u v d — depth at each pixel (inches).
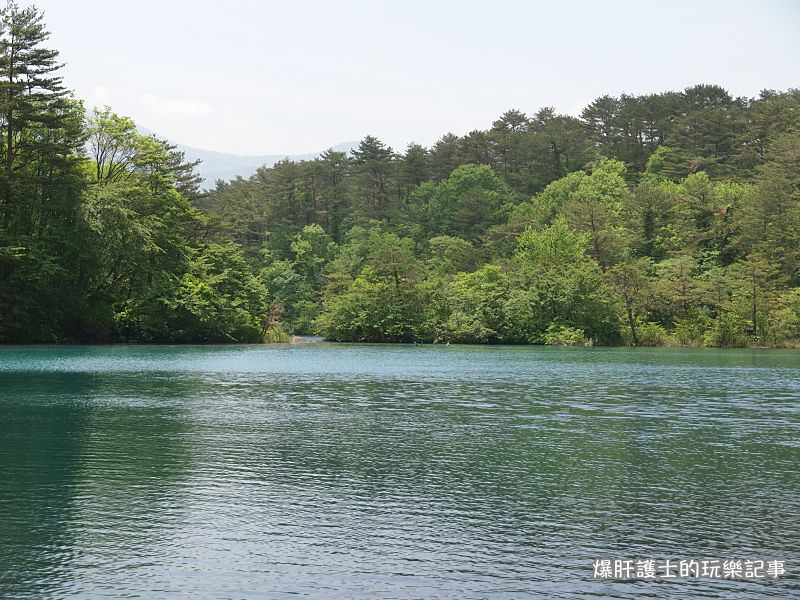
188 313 2778.1
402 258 3312.0
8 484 529.3
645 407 962.7
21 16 2434.8
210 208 6427.2
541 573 367.6
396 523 443.2
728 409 944.9
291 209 6082.7
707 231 3668.8
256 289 3250.5
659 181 5305.1
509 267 3784.5
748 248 3535.9
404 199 6122.1
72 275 2532.0
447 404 986.1
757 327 2997.0
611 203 4638.3
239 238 5861.2
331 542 409.7
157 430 756.0
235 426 786.2
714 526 438.6
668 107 6072.8
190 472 569.6
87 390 1120.2
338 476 559.2
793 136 4160.9
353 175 6186.0
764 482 544.4
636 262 3538.4
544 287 3147.1
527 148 5944.9
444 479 550.6
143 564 377.1
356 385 1242.0
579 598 339.9
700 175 4601.4
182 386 1195.3
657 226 4065.0
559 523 443.8
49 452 641.6
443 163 6378.0
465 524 440.8
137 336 2758.4
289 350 2475.4
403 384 1264.8
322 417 857.5
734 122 5275.6
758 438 727.1
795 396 1096.8
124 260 2618.1
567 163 5797.2
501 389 1186.6
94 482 535.8
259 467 587.8
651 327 3112.7
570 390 1175.0
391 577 361.7
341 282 3435.0
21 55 2431.1
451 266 4584.2
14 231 2422.5
